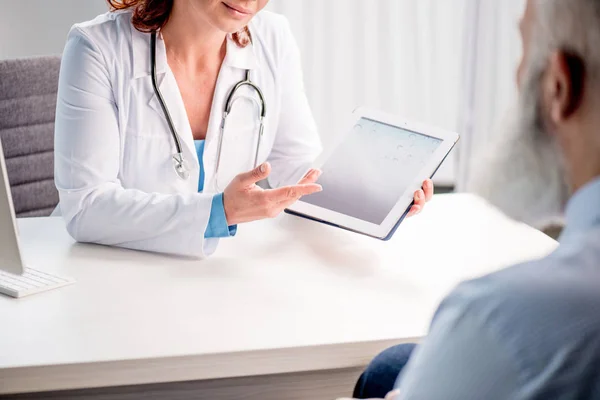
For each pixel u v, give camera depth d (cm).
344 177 152
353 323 118
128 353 109
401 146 153
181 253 142
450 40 359
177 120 164
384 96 361
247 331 115
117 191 149
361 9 348
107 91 157
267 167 141
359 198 148
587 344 56
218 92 169
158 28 163
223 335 114
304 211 149
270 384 124
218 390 124
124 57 160
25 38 324
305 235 153
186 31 163
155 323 117
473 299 60
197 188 170
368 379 106
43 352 109
